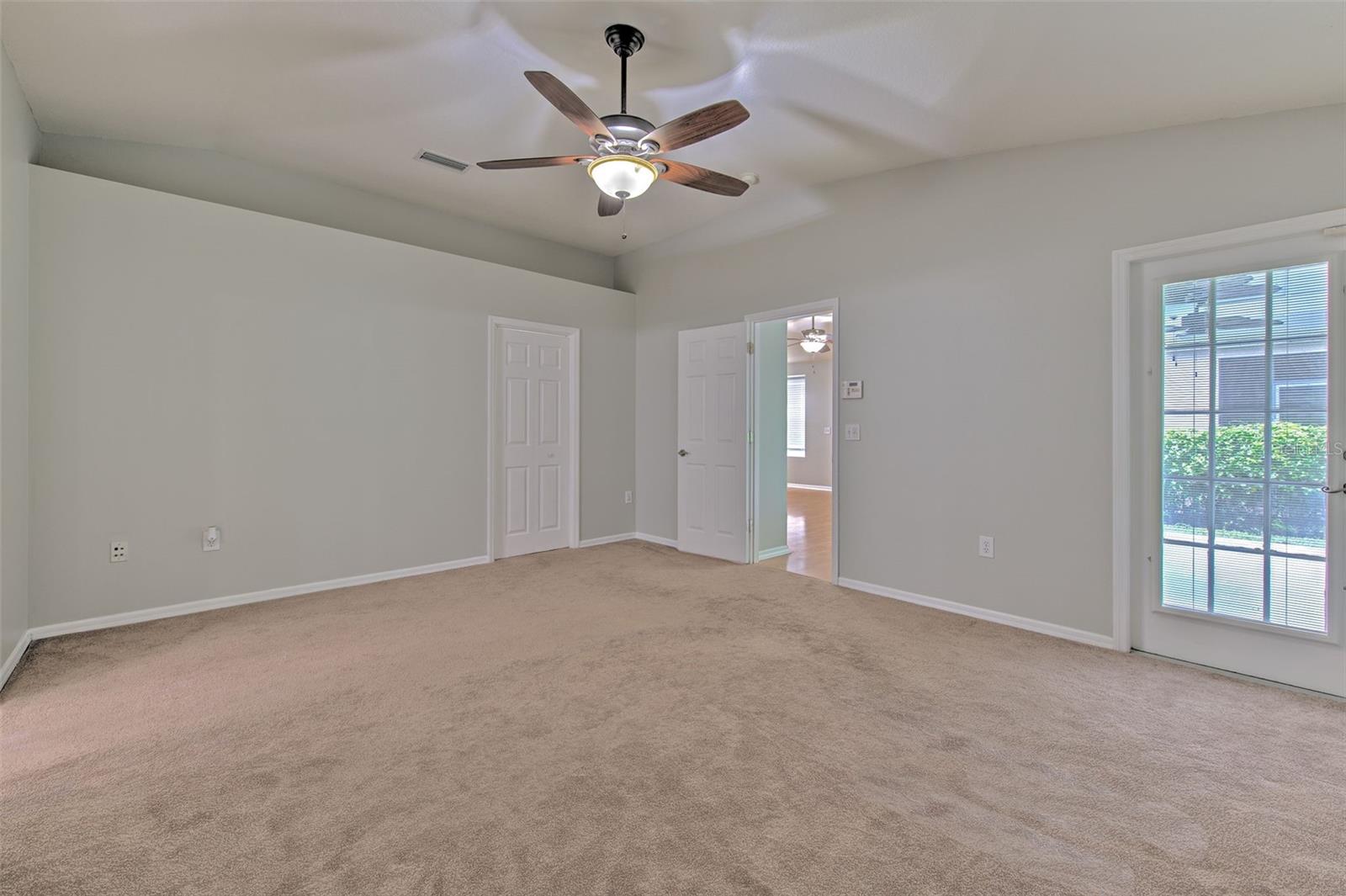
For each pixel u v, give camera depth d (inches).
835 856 58.9
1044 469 123.1
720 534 194.2
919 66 97.0
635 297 226.5
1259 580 100.2
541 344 201.3
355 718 86.7
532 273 195.9
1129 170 111.8
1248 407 101.0
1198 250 104.3
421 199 173.9
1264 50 81.5
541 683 98.4
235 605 139.6
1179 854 59.1
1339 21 73.9
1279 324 97.7
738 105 86.0
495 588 156.2
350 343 157.2
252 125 129.3
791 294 171.3
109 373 123.6
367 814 65.0
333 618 131.6
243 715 87.4
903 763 75.2
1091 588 117.0
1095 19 79.4
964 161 134.7
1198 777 72.4
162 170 138.1
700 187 116.0
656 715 87.6
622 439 223.6
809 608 139.6
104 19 90.6
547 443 203.5
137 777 71.9
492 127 130.2
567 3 87.7
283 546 146.7
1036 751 78.0
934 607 140.3
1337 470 92.9
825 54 96.7
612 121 99.6
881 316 150.1
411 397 168.4
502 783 70.8
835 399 160.1
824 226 162.4
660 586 159.2
